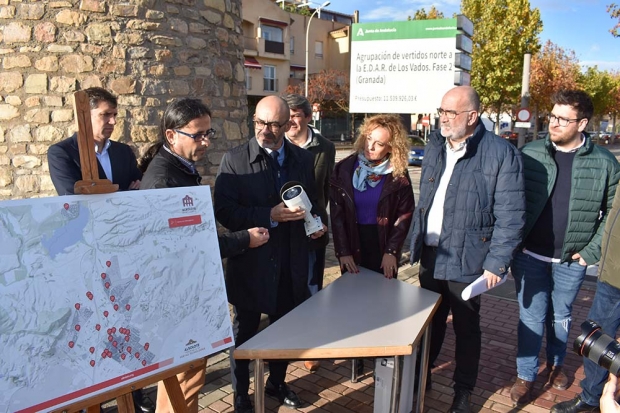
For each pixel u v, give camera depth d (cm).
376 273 309
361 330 220
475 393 313
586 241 290
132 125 421
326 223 354
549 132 290
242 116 530
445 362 356
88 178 172
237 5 520
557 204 292
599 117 3988
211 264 197
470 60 677
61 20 396
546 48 2855
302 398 305
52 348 155
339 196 314
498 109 2338
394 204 309
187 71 452
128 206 179
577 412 284
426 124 2142
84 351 161
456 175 272
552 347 320
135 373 172
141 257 179
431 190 287
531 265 301
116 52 412
